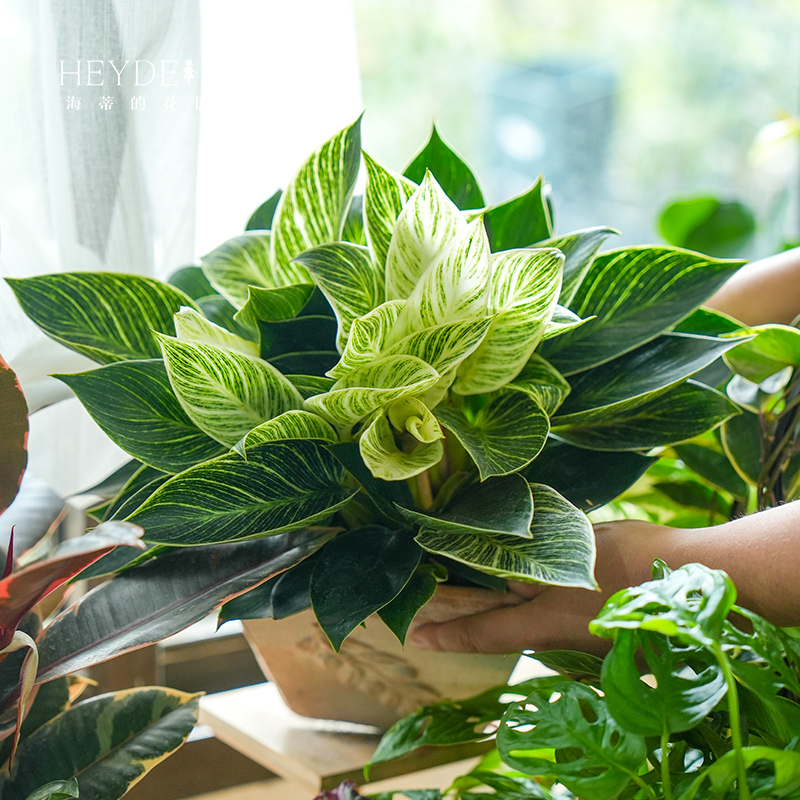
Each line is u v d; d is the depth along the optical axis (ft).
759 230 5.04
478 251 2.96
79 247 3.82
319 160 3.28
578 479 3.33
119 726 3.25
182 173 3.95
